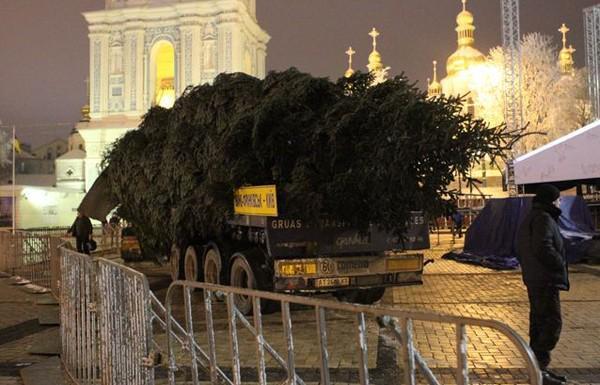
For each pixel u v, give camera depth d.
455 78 64.38
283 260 9.27
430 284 13.88
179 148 11.31
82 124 54.19
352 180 8.79
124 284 4.82
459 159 8.32
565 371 6.65
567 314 9.80
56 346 8.45
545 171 16.25
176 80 53.28
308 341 8.17
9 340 9.28
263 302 9.84
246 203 10.02
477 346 7.77
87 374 5.88
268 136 9.45
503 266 16.66
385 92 9.19
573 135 15.85
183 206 11.20
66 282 6.86
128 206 14.40
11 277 17.06
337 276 9.48
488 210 18.77
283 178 9.59
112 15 54.44
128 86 54.25
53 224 45.81
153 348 4.41
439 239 29.44
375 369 6.71
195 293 12.63
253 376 6.59
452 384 6.22
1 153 72.44
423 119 8.20
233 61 52.22
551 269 6.07
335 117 9.06
